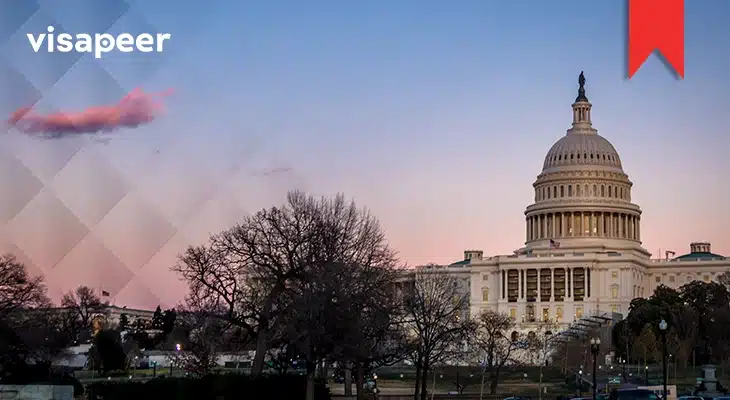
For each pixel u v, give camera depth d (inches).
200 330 5231.3
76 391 4872.0
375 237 5403.5
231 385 4370.1
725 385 7854.3
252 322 5487.2
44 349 5369.1
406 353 5753.0
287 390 4539.9
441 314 7244.1
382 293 5157.5
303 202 5167.3
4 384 4559.5
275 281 4970.5
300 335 4495.6
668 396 5447.8
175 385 4286.4
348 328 4677.7
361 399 4950.8
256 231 4906.5
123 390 4232.3
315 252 4916.3
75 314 7298.2
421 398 5620.1
